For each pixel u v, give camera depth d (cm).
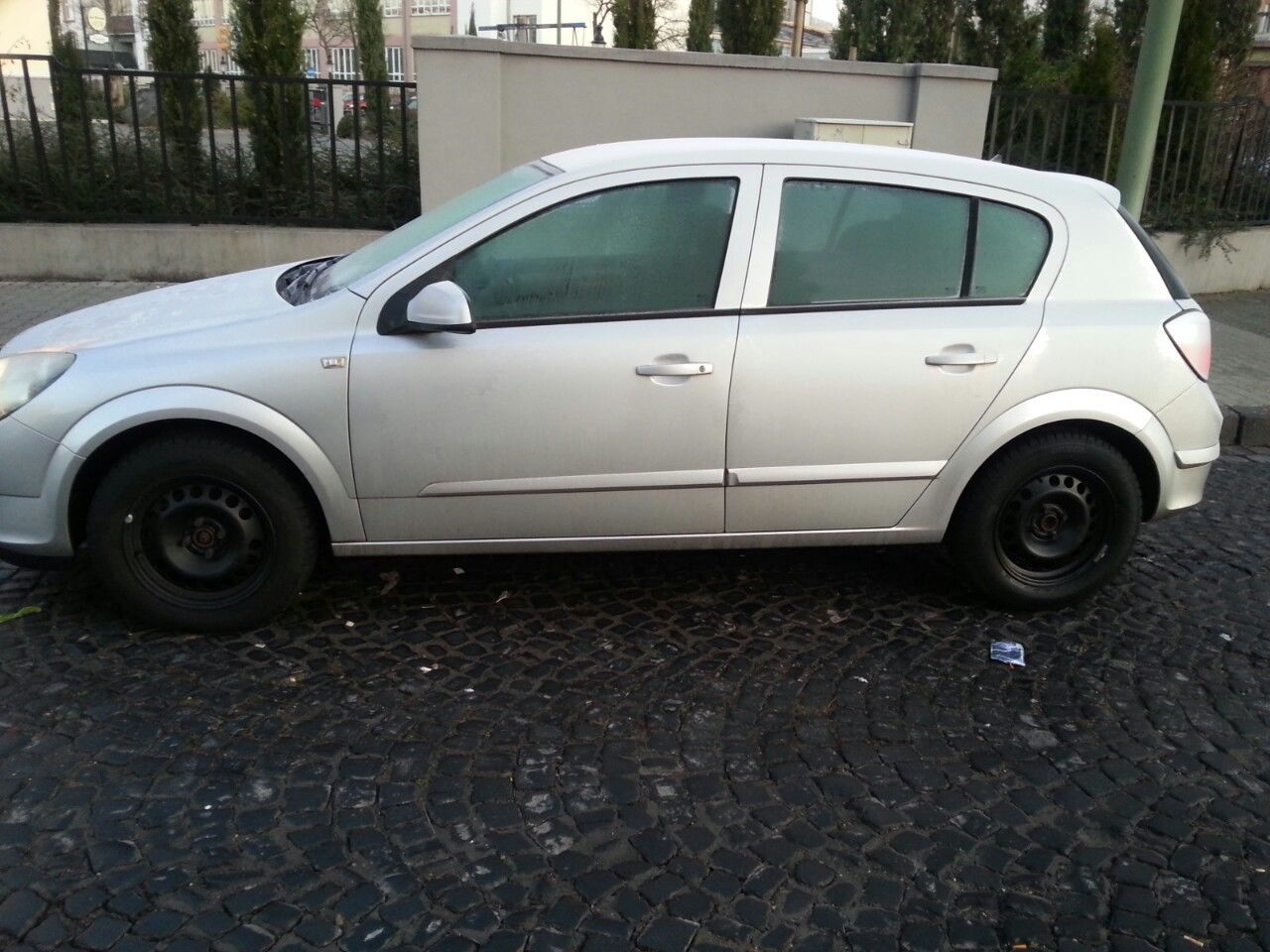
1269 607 475
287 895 280
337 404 392
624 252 406
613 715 371
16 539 397
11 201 980
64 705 362
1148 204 1175
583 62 951
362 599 448
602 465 407
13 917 269
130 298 458
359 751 344
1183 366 435
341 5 3581
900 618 450
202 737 348
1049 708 386
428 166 948
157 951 260
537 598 455
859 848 308
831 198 418
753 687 392
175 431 396
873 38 1484
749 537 429
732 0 1276
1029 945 274
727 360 404
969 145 1028
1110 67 1145
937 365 415
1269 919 285
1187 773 350
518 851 301
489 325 399
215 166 981
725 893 288
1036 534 450
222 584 411
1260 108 1192
